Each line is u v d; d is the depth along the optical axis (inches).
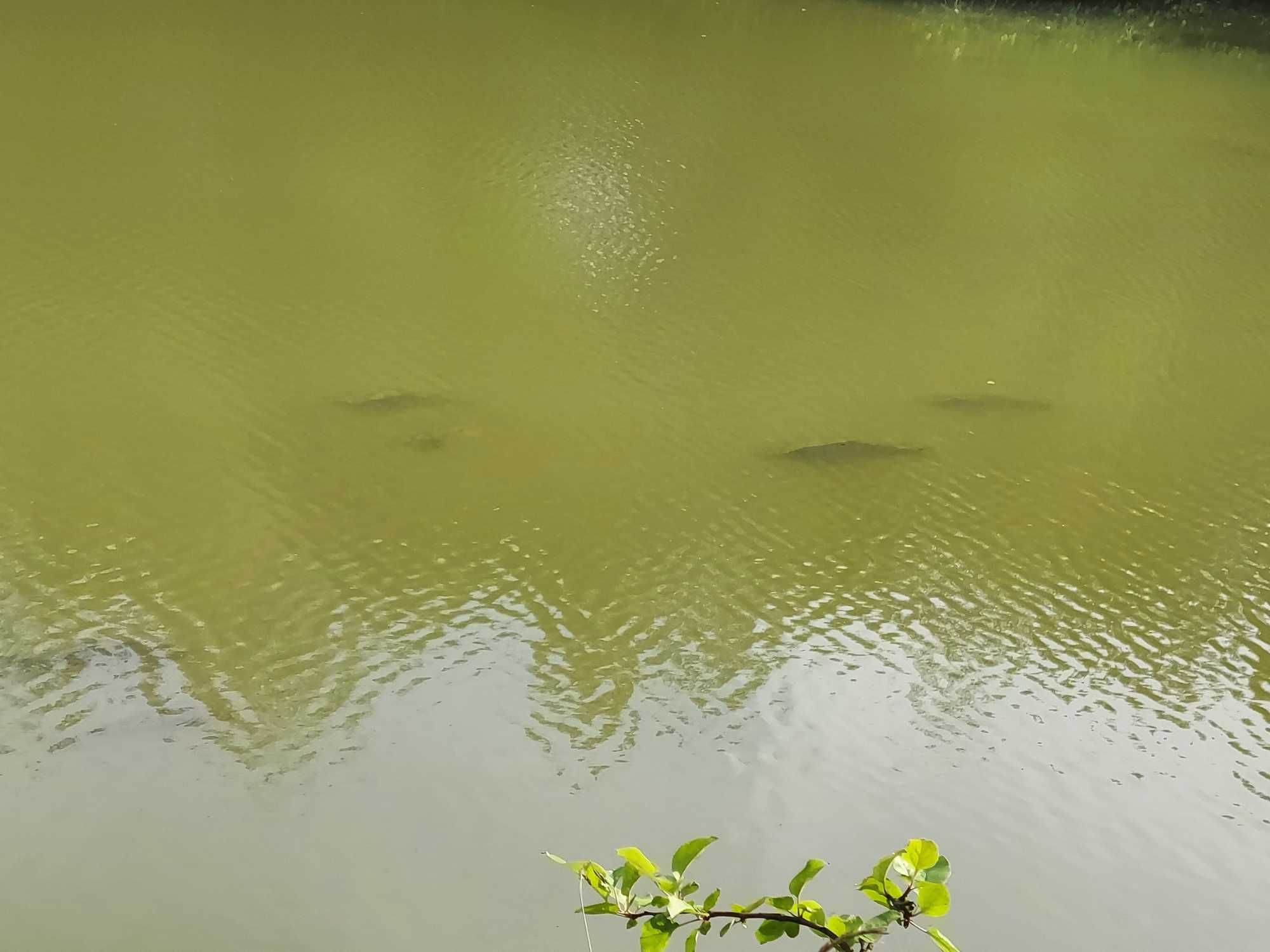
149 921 206.2
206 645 285.0
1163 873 235.5
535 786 244.5
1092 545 356.5
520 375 430.9
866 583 331.9
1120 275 534.9
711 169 619.2
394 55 740.0
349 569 320.8
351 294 479.8
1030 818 247.4
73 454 366.3
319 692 270.5
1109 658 306.0
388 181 581.6
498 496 359.9
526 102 685.9
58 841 222.1
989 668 299.0
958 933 217.2
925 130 681.0
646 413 412.8
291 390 411.5
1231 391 449.4
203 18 777.6
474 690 275.0
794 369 447.2
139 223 522.3
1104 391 445.1
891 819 243.4
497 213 558.6
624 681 282.8
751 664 293.9
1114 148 669.9
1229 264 547.2
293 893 214.2
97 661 274.7
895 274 526.6
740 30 829.8
